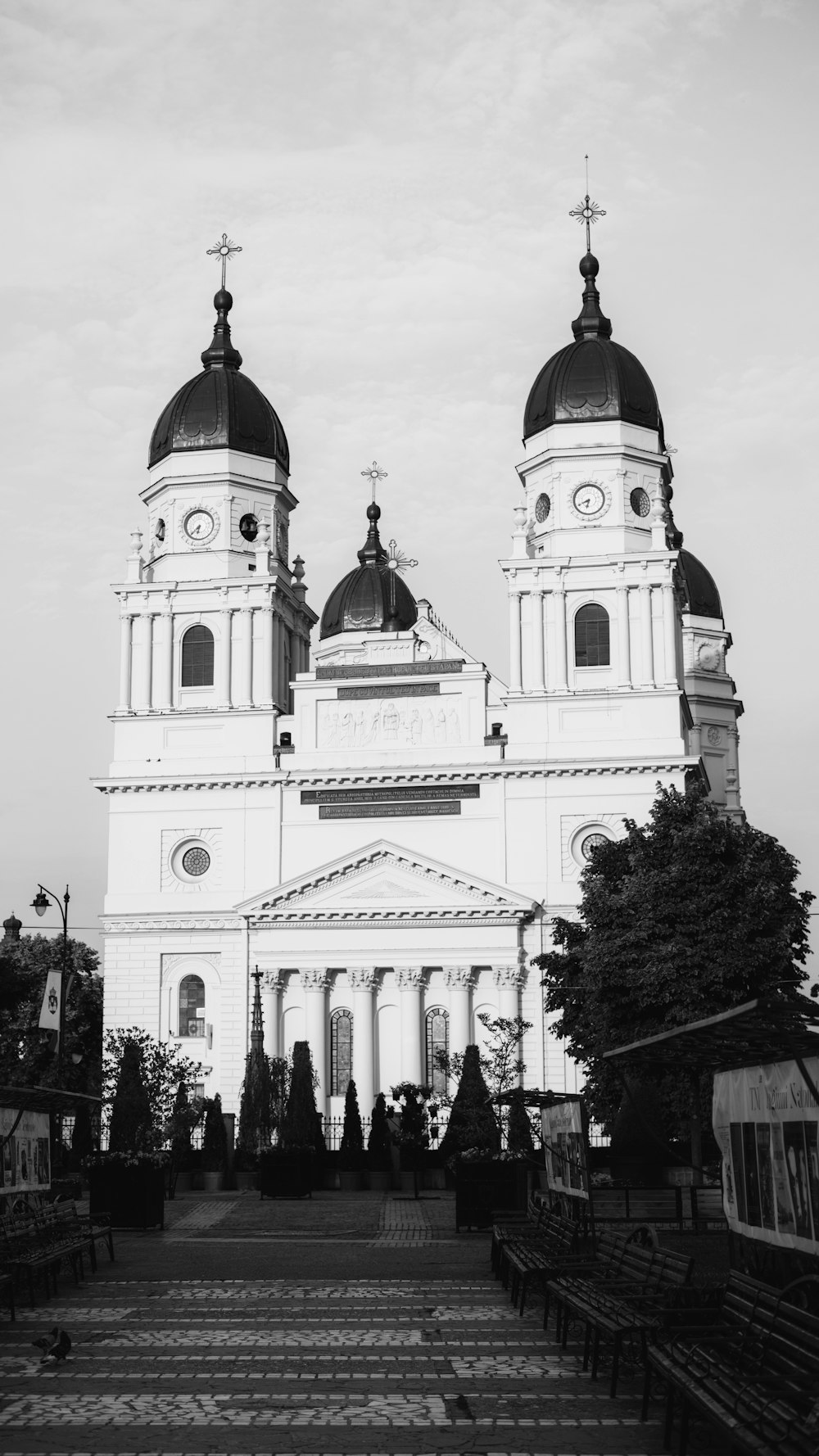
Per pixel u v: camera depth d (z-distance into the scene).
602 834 90.00
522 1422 18.34
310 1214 52.81
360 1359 22.44
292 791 93.06
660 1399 19.58
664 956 59.19
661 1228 40.81
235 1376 21.17
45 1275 29.98
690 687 122.94
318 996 90.62
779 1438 14.59
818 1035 18.48
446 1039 89.50
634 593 91.31
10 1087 28.88
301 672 100.50
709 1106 56.16
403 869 90.06
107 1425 18.06
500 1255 32.56
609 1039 60.31
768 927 60.88
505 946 88.94
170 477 96.81
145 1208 45.66
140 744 94.88
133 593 95.75
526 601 92.06
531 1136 63.75
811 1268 20.12
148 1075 69.38
